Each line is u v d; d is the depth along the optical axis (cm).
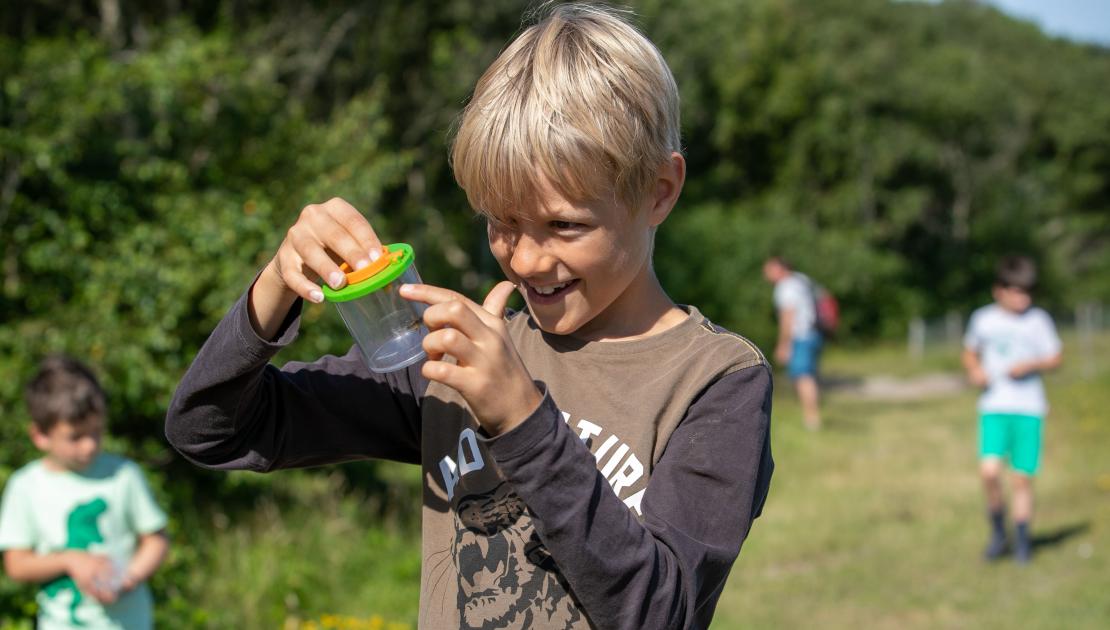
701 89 2409
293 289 124
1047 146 3619
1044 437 1127
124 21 1008
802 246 2412
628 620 108
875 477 930
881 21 3344
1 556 408
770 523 762
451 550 138
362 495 684
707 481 123
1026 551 650
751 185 2775
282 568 529
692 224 2152
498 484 137
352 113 811
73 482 321
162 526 331
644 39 133
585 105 121
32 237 593
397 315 121
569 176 119
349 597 530
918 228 3014
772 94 2681
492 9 1234
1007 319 653
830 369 2017
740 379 131
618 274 126
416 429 153
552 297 128
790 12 2886
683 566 114
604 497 110
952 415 1349
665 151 130
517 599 130
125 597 322
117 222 612
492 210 125
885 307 2575
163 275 574
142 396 573
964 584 611
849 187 2794
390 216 1106
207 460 142
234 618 471
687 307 148
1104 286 3269
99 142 632
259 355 132
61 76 616
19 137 579
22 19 928
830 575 635
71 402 314
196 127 716
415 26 1220
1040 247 3189
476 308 110
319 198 700
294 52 1147
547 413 109
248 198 673
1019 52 3950
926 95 2975
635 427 130
